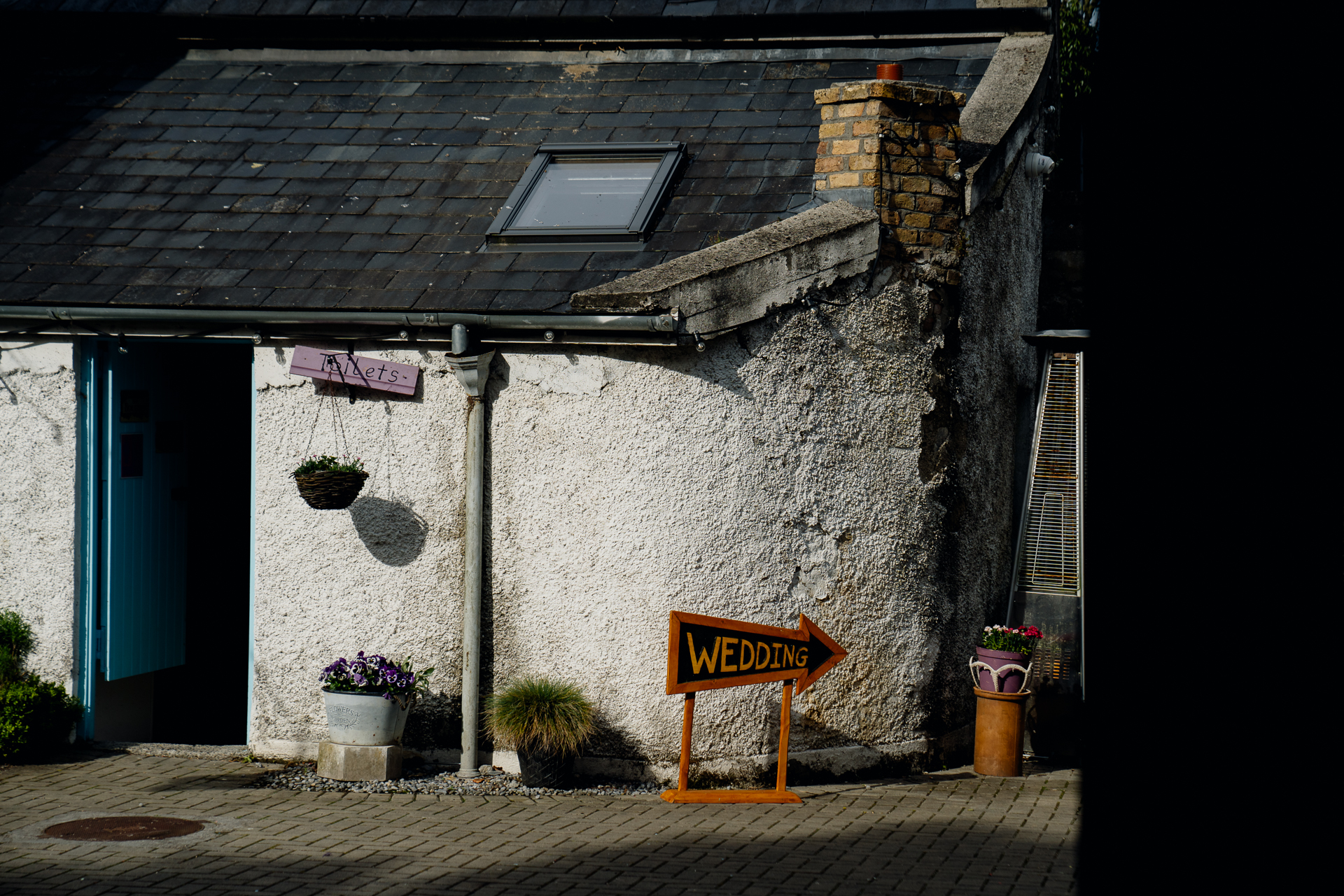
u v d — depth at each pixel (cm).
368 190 877
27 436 812
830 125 800
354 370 771
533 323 731
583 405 747
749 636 698
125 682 878
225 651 1051
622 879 557
